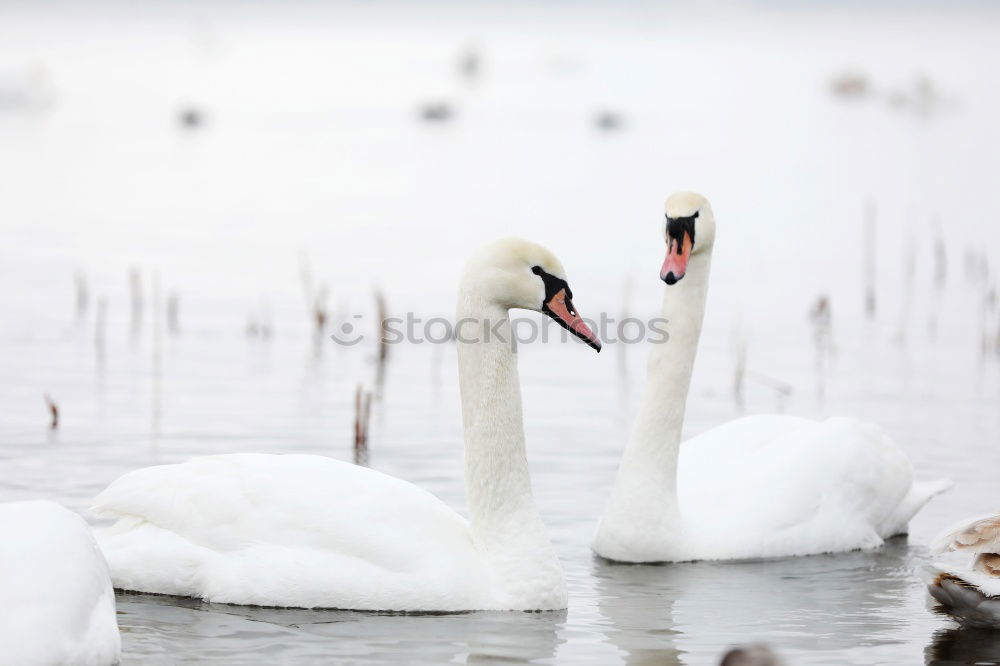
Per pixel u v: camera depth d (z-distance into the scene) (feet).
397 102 222.48
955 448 50.39
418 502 34.94
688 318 39.91
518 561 34.40
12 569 27.17
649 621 33.50
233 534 33.96
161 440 48.96
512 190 132.98
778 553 40.04
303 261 90.02
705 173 145.28
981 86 248.73
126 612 32.91
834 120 199.31
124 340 67.41
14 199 119.85
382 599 33.37
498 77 269.23
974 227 110.42
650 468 39.42
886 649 31.48
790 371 64.44
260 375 61.00
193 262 90.84
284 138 176.04
